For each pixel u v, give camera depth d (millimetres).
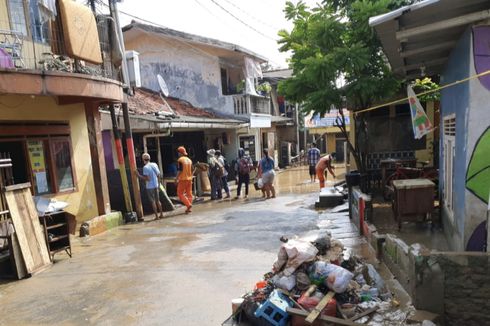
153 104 15648
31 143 8180
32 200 6875
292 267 4492
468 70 4980
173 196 13695
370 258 6055
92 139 9891
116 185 11531
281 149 26391
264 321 3961
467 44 5027
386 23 4887
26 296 5508
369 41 9336
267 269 5910
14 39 7371
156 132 13148
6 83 6496
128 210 10766
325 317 3893
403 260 4863
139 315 4633
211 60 18859
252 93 19109
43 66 7680
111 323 4484
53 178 8664
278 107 27625
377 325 3938
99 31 10047
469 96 4863
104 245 8172
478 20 4621
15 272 6203
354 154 10859
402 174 10203
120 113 11891
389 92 9406
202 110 18406
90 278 6066
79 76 7613
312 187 15672
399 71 7887
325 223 8773
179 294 5172
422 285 4309
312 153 17344
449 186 6555
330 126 24719
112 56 10320
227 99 18938
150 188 10734
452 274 4250
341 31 9461
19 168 8484
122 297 5207
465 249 5074
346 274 4336
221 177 14016
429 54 6582
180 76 19234
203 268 6125
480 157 4863
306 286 4371
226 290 5203
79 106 9539
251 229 8617
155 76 19328
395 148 13344
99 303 5062
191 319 4445
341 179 17484
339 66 8688
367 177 11352
